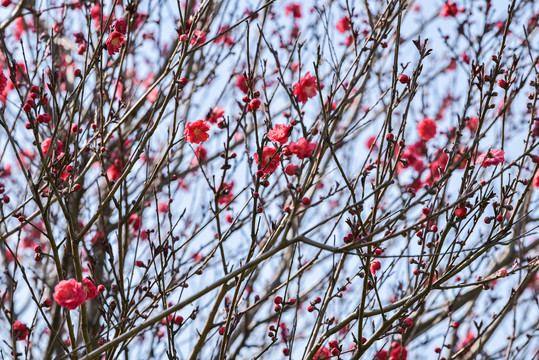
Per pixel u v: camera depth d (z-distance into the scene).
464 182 3.98
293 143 3.78
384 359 5.44
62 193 4.16
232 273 3.71
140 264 4.55
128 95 6.18
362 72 4.26
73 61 6.13
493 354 5.90
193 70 6.47
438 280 3.96
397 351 5.45
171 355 4.25
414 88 4.09
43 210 4.01
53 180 4.19
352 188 3.82
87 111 5.44
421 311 5.38
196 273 4.43
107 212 6.14
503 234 3.97
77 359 3.98
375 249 4.04
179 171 6.59
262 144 4.06
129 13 4.43
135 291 4.42
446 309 5.84
